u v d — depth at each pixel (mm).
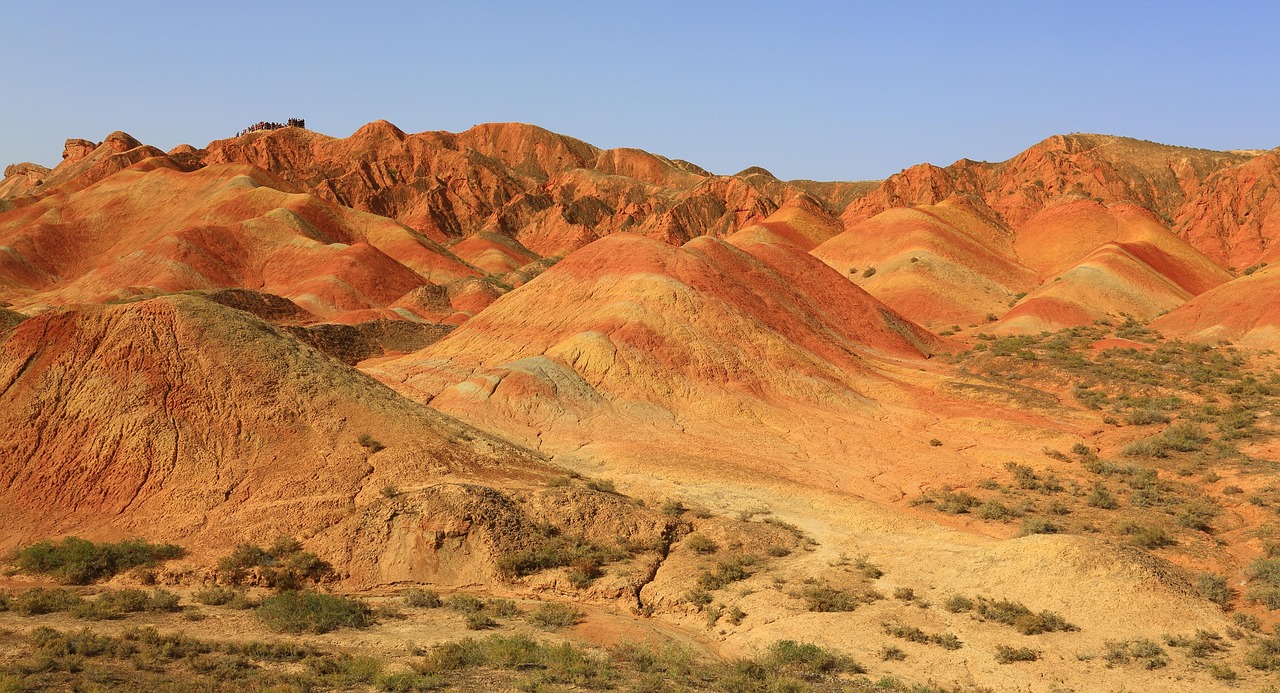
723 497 39281
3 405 34094
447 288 114688
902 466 47062
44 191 168250
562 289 65500
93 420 33688
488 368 57562
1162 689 22297
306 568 29047
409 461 34469
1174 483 42812
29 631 22594
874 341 75062
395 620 25797
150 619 24562
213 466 32875
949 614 26781
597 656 23281
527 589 29406
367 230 149250
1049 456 47812
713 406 54156
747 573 30359
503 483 35125
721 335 60000
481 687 20094
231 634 23703
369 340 74750
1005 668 23422
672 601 28375
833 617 26531
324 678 20281
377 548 29891
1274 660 23391
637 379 55500
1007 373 68938
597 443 47875
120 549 29000
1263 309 77438
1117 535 35219
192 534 30453
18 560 29000
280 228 130750
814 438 51281
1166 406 57531
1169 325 84688
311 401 36281
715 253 70938
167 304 37219
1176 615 25969
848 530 35531
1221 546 34281
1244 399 58250
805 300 74062
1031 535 32125
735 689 21062
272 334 39375
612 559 31062
